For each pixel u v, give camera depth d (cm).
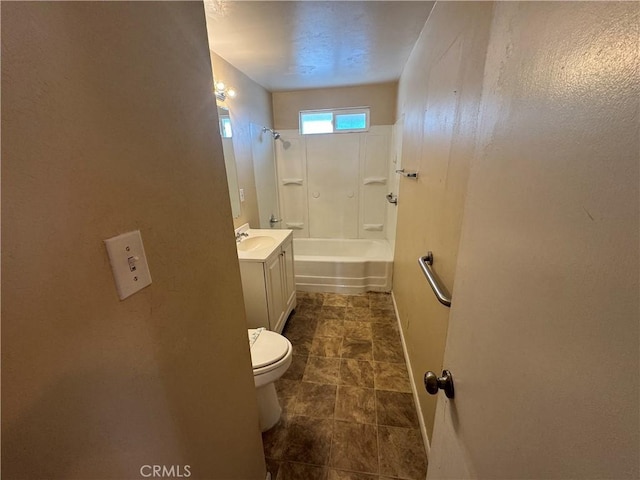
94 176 40
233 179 231
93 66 39
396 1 133
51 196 34
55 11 34
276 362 133
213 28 158
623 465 25
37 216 33
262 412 142
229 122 221
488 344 49
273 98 329
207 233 70
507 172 44
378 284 294
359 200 356
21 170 31
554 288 33
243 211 253
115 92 43
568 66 31
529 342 38
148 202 50
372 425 147
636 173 24
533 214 37
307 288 299
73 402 38
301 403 161
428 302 133
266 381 131
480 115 55
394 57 211
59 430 36
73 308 37
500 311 45
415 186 169
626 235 25
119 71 43
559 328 33
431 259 124
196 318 66
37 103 32
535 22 37
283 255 223
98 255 41
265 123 308
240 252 194
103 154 41
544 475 35
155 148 51
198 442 67
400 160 251
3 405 30
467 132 85
